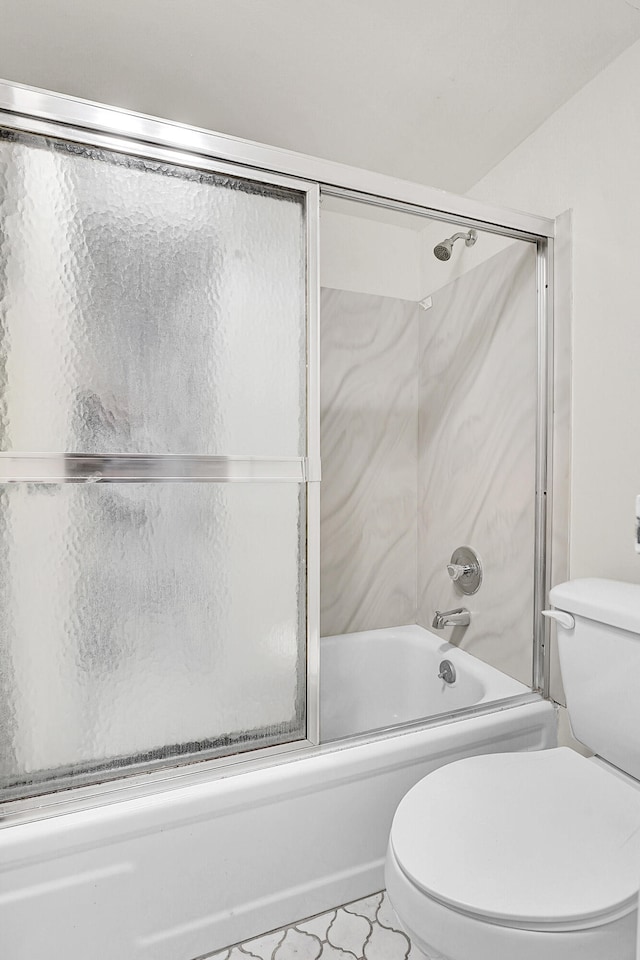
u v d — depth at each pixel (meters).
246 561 1.39
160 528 1.30
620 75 1.57
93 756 1.25
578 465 1.72
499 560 2.02
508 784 1.26
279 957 1.30
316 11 1.42
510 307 1.96
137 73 1.63
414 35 1.50
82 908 1.18
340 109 1.80
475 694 1.98
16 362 1.16
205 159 1.32
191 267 1.31
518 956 0.90
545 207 1.84
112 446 1.24
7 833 1.12
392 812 1.49
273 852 1.36
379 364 2.39
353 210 2.11
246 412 1.37
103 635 1.25
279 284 1.41
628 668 1.32
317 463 1.45
